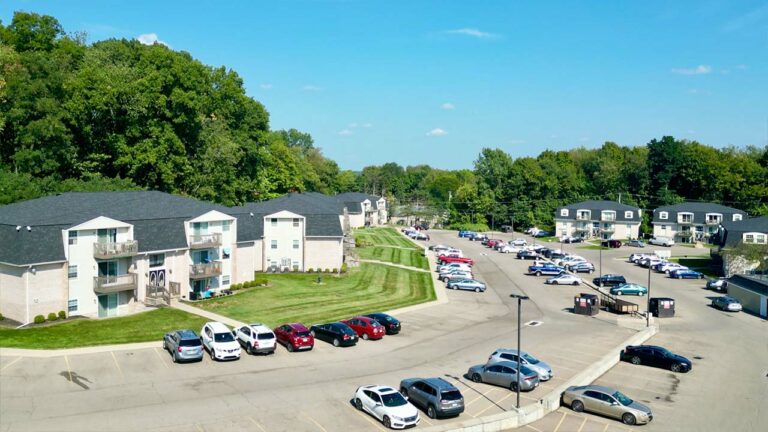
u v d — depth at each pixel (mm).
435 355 47344
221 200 97688
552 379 42406
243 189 104812
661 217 138125
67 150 78438
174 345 42938
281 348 47688
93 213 56625
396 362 45000
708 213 133375
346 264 86562
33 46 88312
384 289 74688
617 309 66562
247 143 104500
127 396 35688
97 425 31422
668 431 34656
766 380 44531
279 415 33781
